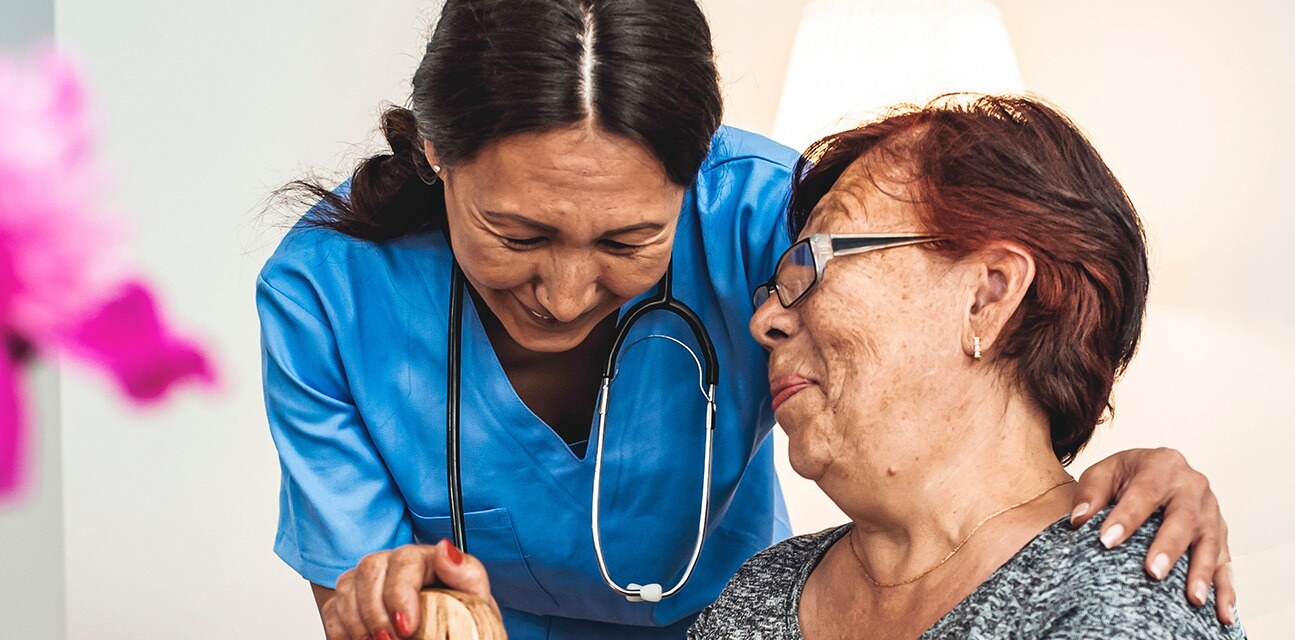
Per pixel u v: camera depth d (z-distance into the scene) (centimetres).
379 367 129
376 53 229
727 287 130
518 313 111
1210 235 203
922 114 104
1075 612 85
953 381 96
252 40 227
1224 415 187
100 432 229
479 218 98
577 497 133
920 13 198
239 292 229
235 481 232
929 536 98
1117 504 90
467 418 129
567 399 132
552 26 91
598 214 95
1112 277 96
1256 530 154
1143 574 85
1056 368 96
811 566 111
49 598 230
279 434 130
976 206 95
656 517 135
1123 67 218
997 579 90
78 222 23
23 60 24
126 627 233
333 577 126
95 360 23
